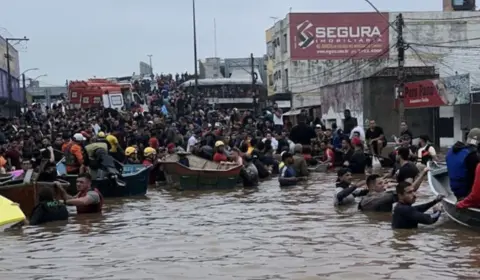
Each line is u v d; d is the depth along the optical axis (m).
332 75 59.16
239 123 37.12
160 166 23.02
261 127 36.34
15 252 10.88
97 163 19.38
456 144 12.33
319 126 32.12
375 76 42.16
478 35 57.41
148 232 12.68
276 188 20.73
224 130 33.72
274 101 61.56
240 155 23.05
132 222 14.10
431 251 10.09
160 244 11.35
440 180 15.10
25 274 9.29
